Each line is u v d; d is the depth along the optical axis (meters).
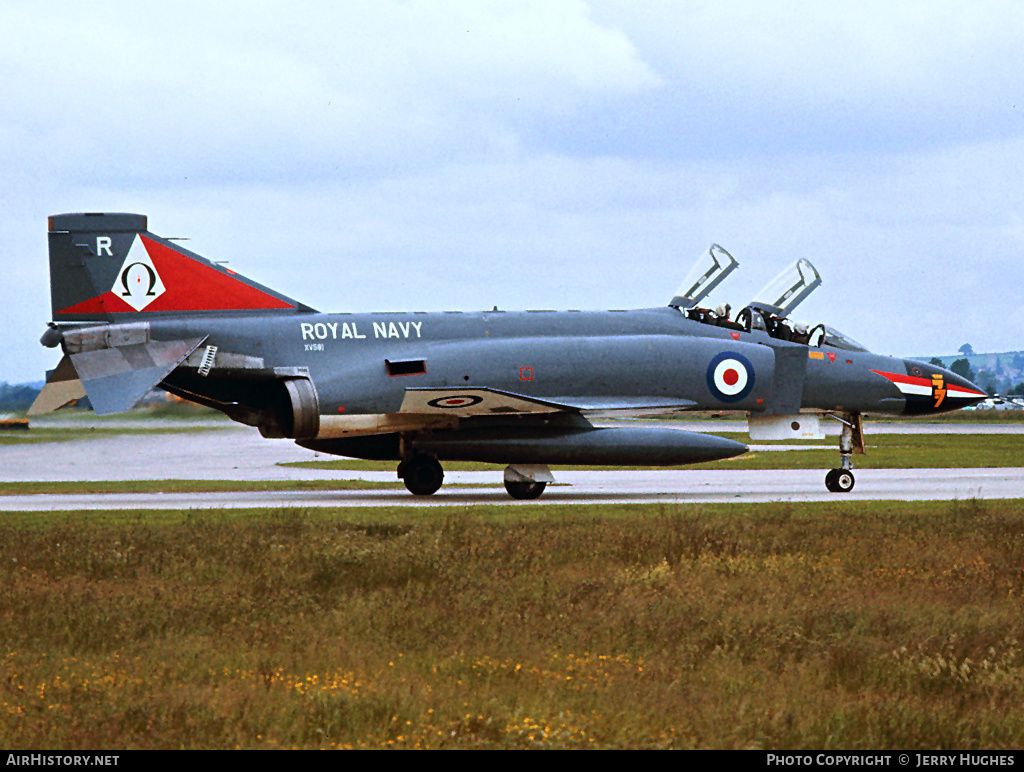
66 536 40.03
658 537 39.88
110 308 61.62
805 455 109.69
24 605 28.25
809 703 20.03
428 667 22.20
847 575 33.22
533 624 25.86
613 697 20.00
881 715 19.20
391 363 62.53
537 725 18.22
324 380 61.75
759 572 33.16
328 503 58.62
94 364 59.81
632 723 18.56
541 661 22.77
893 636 25.34
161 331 61.28
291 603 28.25
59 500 60.84
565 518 47.84
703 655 23.55
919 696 20.97
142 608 27.69
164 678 21.44
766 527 42.75
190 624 26.30
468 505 56.59
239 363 61.50
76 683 20.97
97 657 23.38
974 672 22.23
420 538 38.75
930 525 43.47
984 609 28.03
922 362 71.44
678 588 30.25
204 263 63.38
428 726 18.44
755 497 62.44
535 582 31.22
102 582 31.70
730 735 18.08
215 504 58.00
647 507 54.72
